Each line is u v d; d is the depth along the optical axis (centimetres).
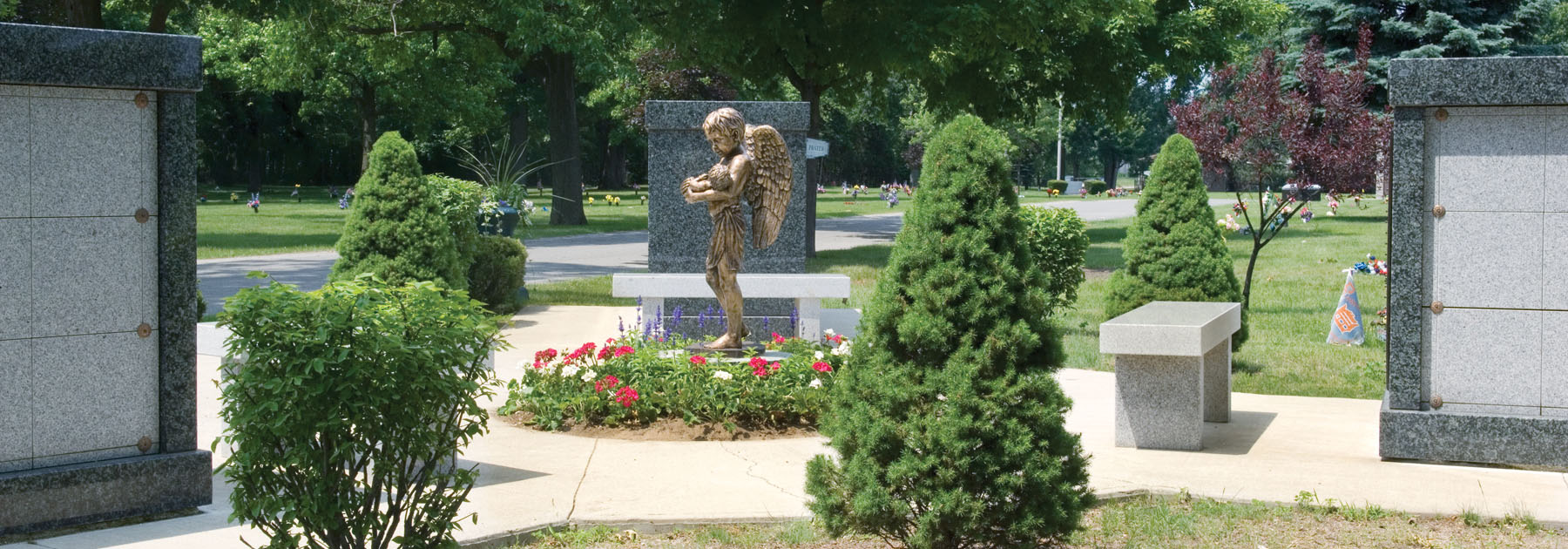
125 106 533
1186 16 2914
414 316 415
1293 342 1304
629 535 531
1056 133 7288
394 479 438
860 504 461
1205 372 832
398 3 2719
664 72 3803
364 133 4591
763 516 552
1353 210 3997
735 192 889
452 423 425
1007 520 458
